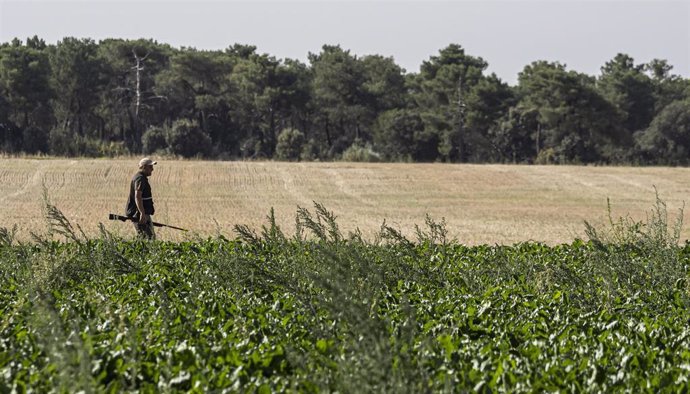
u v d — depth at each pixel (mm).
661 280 20766
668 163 165125
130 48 186250
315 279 14547
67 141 143375
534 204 77375
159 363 12148
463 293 20125
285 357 12750
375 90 185500
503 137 172000
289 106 180250
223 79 188250
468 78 184250
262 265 20859
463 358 12961
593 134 167625
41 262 20984
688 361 13133
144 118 183375
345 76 183250
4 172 93062
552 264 21812
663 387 11531
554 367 12195
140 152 159250
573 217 67188
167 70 192500
